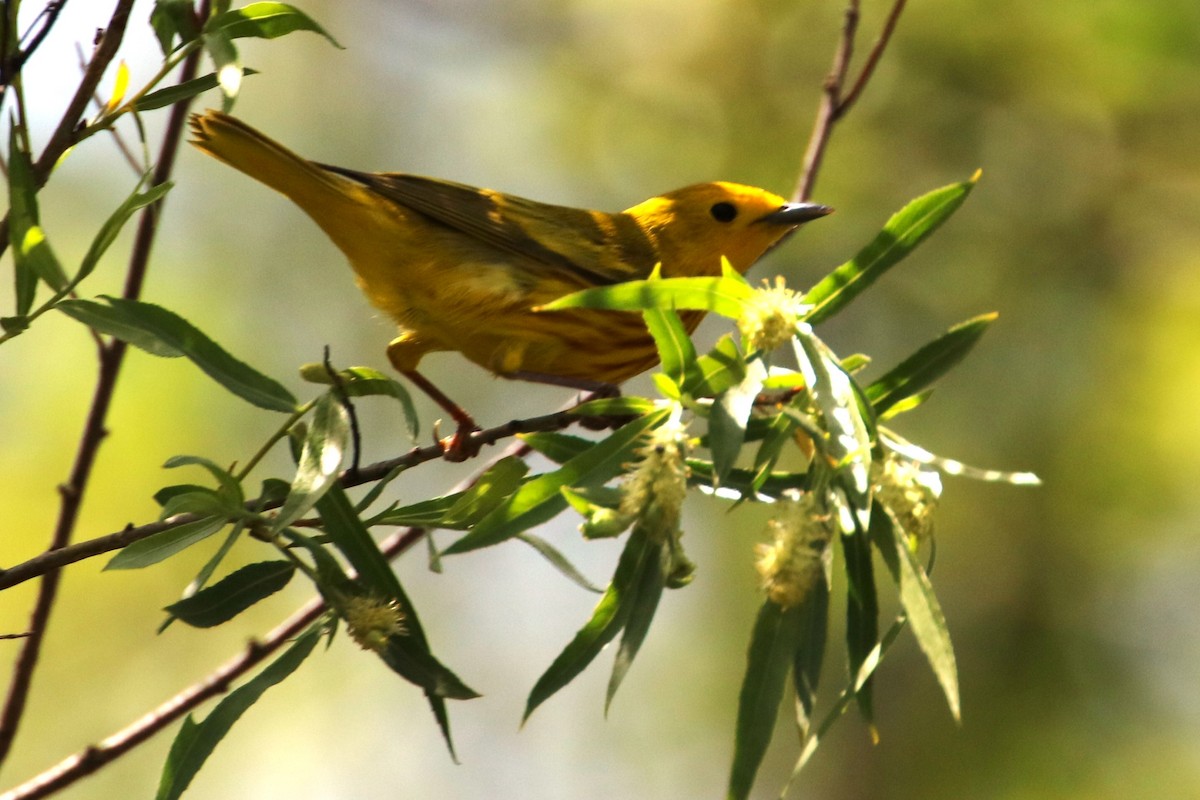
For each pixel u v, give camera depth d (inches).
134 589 484.7
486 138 597.0
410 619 230.1
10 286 473.1
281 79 589.9
